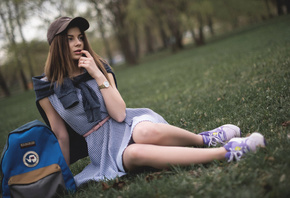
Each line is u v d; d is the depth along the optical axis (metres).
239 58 7.68
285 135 2.18
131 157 2.11
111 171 2.27
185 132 2.33
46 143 2.26
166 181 1.98
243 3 24.12
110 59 26.36
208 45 20.08
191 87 5.96
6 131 6.39
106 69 2.57
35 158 2.19
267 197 1.53
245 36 15.88
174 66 12.10
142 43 45.94
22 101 14.66
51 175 2.18
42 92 2.37
